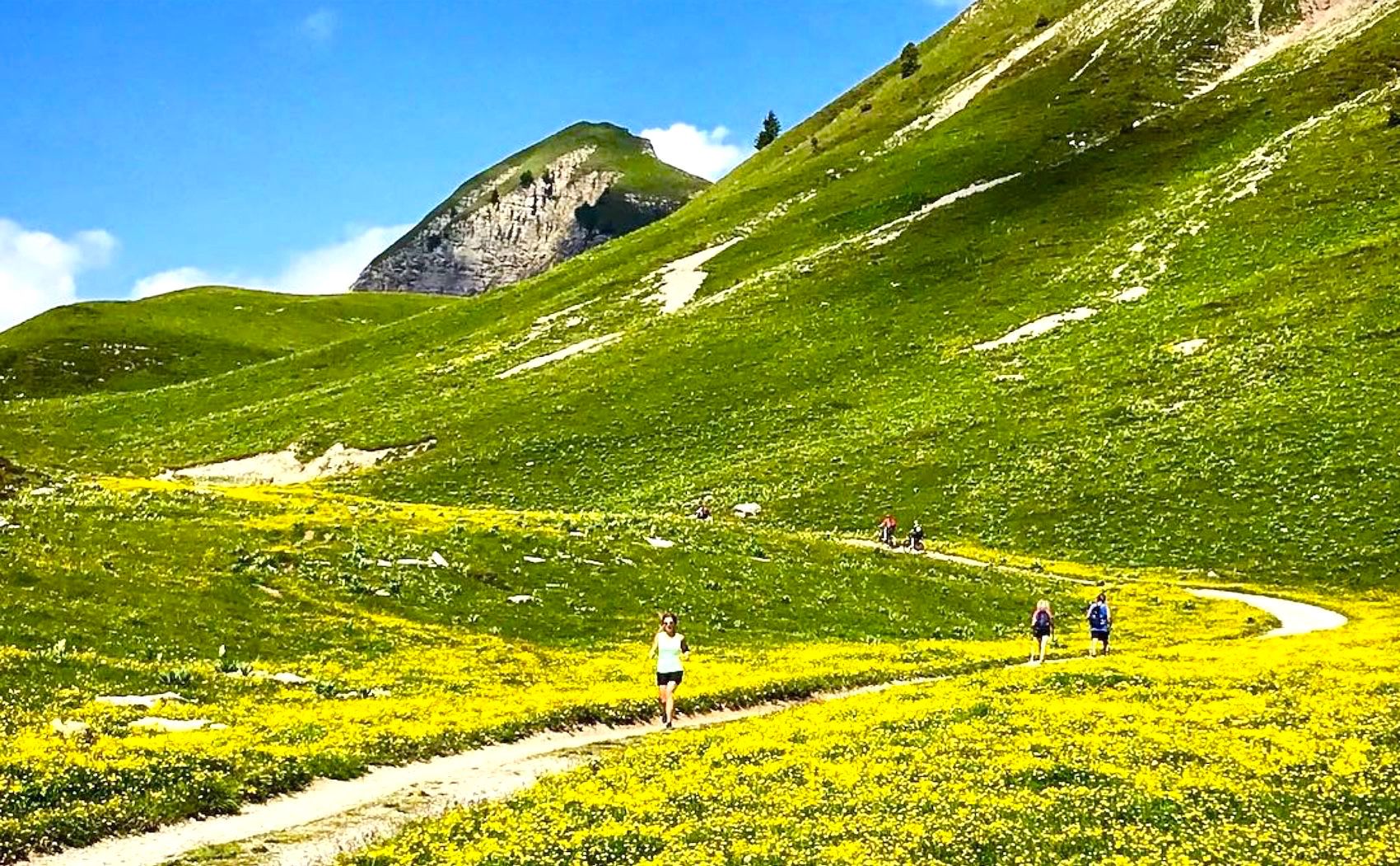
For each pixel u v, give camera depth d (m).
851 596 56.59
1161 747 22.12
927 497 93.19
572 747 25.92
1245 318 112.25
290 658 32.81
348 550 45.59
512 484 110.81
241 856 16.59
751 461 108.00
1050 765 20.47
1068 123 190.50
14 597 30.95
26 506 43.91
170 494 55.88
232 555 41.25
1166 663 36.25
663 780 20.77
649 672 37.59
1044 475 92.69
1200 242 136.62
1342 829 17.19
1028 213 163.12
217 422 149.00
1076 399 106.44
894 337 135.62
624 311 169.25
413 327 197.88
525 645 40.25
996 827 16.88
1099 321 124.38
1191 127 176.00
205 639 32.41
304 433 134.50
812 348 136.12
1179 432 93.81
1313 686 29.48
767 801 18.86
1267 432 89.44
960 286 146.50
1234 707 26.28
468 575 46.28
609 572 51.09
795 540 68.19
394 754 23.44
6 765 18.36
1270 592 67.75
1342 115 158.38
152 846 17.03
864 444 106.75
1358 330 101.12
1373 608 61.69
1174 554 77.06
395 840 17.33
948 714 26.48
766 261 174.62
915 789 19.36
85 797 18.09
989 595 62.34
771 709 32.72
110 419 159.75
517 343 165.88
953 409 110.88
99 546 38.78
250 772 20.34
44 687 24.62
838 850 15.77
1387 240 117.75
